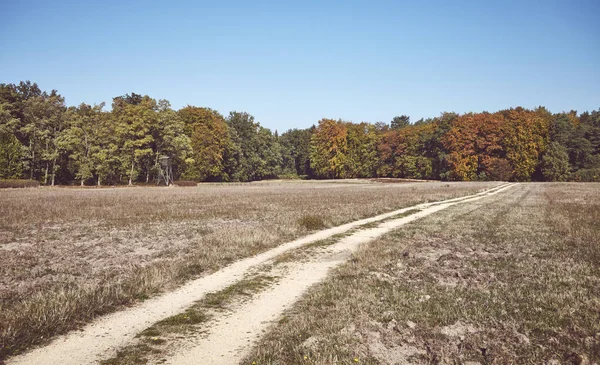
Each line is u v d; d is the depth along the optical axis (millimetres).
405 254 12000
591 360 5309
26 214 21000
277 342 5961
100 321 6938
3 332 6129
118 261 11203
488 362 5336
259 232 15055
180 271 9992
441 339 6031
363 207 25312
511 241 14125
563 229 16094
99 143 67938
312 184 73812
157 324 6812
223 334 6391
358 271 10156
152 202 29219
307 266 11000
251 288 8914
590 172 78938
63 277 9500
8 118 65938
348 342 5902
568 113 102875
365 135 106750
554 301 7574
